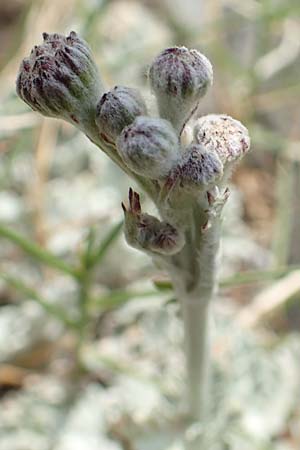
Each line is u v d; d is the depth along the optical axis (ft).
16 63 0.62
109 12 0.71
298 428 0.54
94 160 0.62
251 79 0.67
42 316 0.57
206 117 0.33
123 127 0.32
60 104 0.32
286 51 0.69
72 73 0.32
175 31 0.70
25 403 0.54
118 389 0.54
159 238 0.33
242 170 0.66
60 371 0.56
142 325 0.56
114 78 0.65
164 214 0.33
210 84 0.33
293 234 0.63
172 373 0.52
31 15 0.64
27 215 0.59
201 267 0.36
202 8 0.74
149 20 0.72
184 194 0.33
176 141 0.32
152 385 0.52
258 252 0.62
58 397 0.54
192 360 0.43
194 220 0.34
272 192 0.66
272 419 0.53
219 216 0.34
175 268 0.36
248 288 0.61
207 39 0.69
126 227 0.33
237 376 0.53
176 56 0.32
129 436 0.51
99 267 0.59
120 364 0.53
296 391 0.54
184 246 0.35
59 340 0.57
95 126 0.33
